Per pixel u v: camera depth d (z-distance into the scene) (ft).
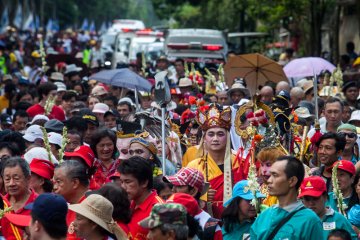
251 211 53.98
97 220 48.93
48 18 568.41
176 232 43.34
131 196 54.44
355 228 59.41
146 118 73.56
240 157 64.95
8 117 94.63
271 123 65.57
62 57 154.40
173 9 342.23
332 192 62.03
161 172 66.85
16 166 56.80
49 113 95.45
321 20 190.60
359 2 184.85
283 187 49.49
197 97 96.63
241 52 234.58
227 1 271.28
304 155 69.41
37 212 45.44
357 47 207.21
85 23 577.02
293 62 107.55
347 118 87.71
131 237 53.72
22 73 164.96
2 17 435.12
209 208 61.98
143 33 183.21
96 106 95.40
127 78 101.71
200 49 154.30
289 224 49.16
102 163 68.44
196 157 66.74
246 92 97.50
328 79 111.55
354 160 72.38
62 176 55.98
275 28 232.53
